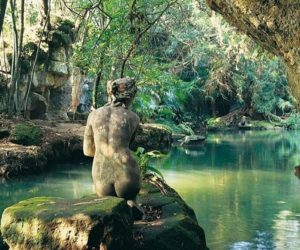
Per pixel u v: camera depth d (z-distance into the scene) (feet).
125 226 15.99
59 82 65.82
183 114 101.04
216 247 23.72
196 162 51.96
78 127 54.39
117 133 18.16
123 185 17.81
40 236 15.51
